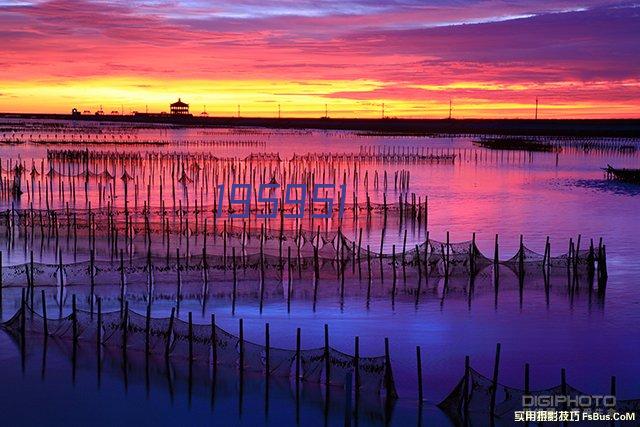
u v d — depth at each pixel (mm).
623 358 38875
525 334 42594
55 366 37031
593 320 45406
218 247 64375
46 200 89000
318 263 55750
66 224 70125
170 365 37250
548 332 43000
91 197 100438
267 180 127438
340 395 33875
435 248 58281
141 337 39250
